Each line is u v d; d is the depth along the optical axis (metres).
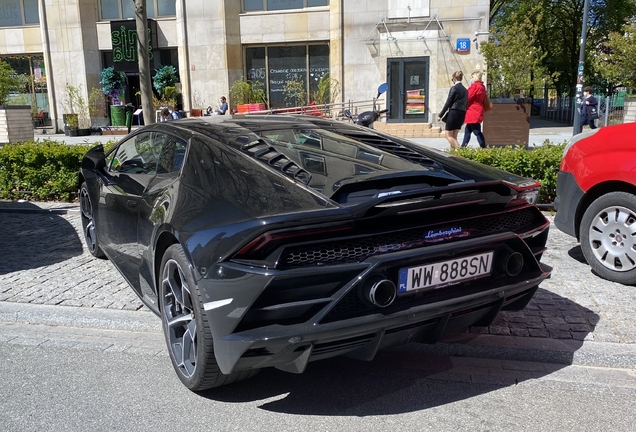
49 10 23.06
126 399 3.18
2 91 21.31
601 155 4.82
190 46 21.84
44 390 3.31
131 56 22.58
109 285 5.02
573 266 5.30
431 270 2.90
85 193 5.75
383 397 3.18
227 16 21.38
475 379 3.38
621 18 35.16
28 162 8.64
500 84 16.88
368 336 2.78
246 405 3.10
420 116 20.34
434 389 3.27
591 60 35.59
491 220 3.23
